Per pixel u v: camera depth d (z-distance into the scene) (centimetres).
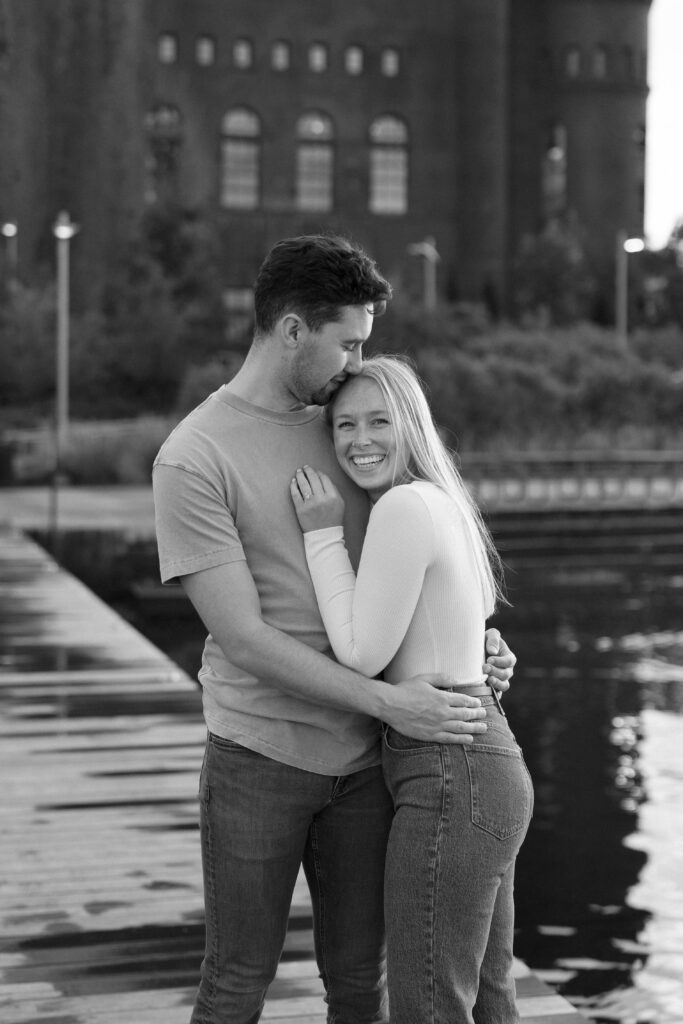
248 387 300
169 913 498
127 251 5825
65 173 6631
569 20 7694
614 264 7325
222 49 7231
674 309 7044
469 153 7519
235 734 298
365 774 305
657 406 3616
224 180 7269
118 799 646
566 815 826
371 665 289
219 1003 305
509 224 7862
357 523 307
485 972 302
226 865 302
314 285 285
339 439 302
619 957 618
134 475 3139
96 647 1097
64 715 835
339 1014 320
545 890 699
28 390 4772
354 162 7456
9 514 2403
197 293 5562
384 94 7469
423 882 284
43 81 6619
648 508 2497
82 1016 412
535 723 1078
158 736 779
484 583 302
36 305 4956
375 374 300
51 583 1534
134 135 6781
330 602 293
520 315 6512
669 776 916
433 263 7438
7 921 489
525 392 3419
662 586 1844
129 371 4875
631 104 7756
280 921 307
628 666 1317
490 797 286
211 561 290
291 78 7344
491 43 7488
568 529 2358
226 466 293
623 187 7756
